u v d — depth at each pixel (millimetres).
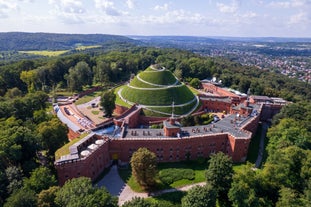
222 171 70938
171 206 69812
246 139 93688
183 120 121312
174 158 94812
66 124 107688
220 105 148750
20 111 113938
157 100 136000
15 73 185000
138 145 91562
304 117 122688
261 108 137750
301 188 74438
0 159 71625
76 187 56500
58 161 74688
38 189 64562
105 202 54281
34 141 81875
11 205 52438
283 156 79062
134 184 80062
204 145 96625
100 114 134250
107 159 91375
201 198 60844
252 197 62656
